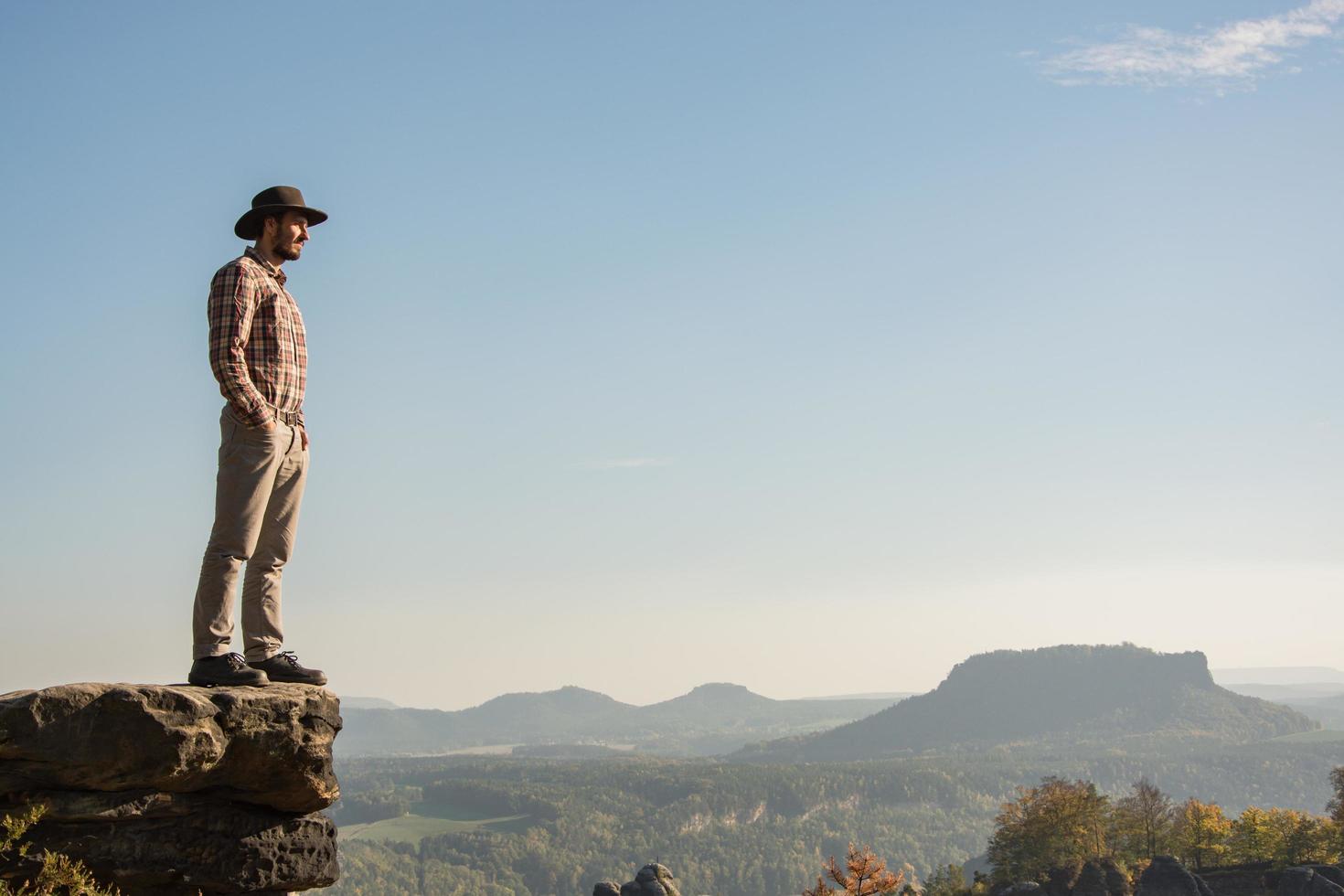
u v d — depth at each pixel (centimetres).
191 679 938
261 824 933
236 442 970
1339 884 8962
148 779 845
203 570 960
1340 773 12450
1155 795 12800
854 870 3600
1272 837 11619
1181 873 9231
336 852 980
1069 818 12356
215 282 962
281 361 994
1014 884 11350
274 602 1021
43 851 833
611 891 7225
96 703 831
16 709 814
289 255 1021
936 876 15125
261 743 891
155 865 872
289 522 1024
